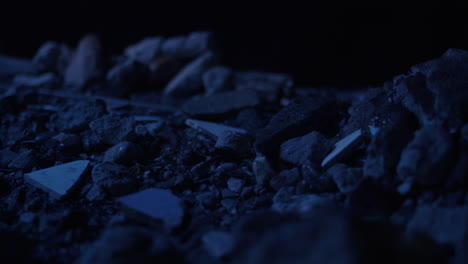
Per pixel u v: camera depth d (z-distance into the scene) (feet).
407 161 2.60
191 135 3.20
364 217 2.60
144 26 7.76
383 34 7.45
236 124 3.25
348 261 2.31
